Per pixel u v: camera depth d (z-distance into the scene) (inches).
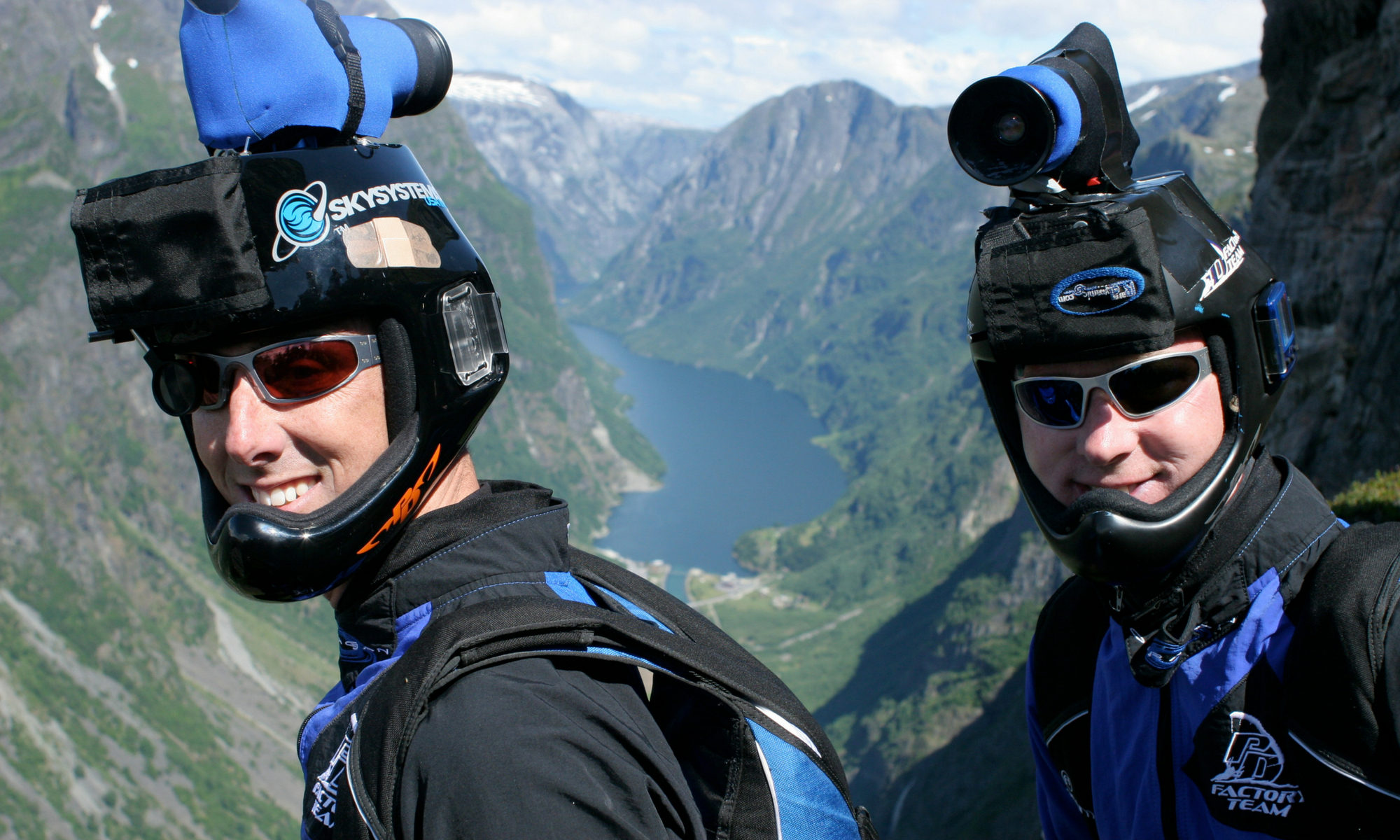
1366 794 71.6
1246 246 85.4
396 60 79.3
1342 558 76.0
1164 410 78.6
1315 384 623.2
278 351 69.6
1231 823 80.7
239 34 70.9
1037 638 104.6
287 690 6087.6
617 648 69.2
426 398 73.4
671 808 63.6
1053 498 87.2
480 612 65.4
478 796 57.4
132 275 66.8
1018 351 81.5
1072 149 78.3
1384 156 617.6
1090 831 103.3
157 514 7052.2
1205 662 82.7
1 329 6663.4
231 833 4707.2
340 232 70.2
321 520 69.2
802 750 72.1
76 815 4399.6
